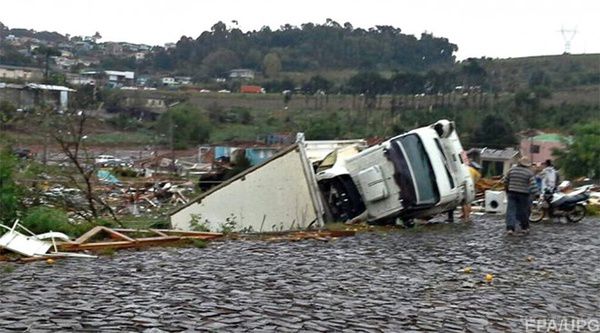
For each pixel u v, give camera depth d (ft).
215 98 401.29
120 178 183.01
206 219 75.97
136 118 318.86
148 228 71.36
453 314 35.42
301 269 47.47
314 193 73.56
